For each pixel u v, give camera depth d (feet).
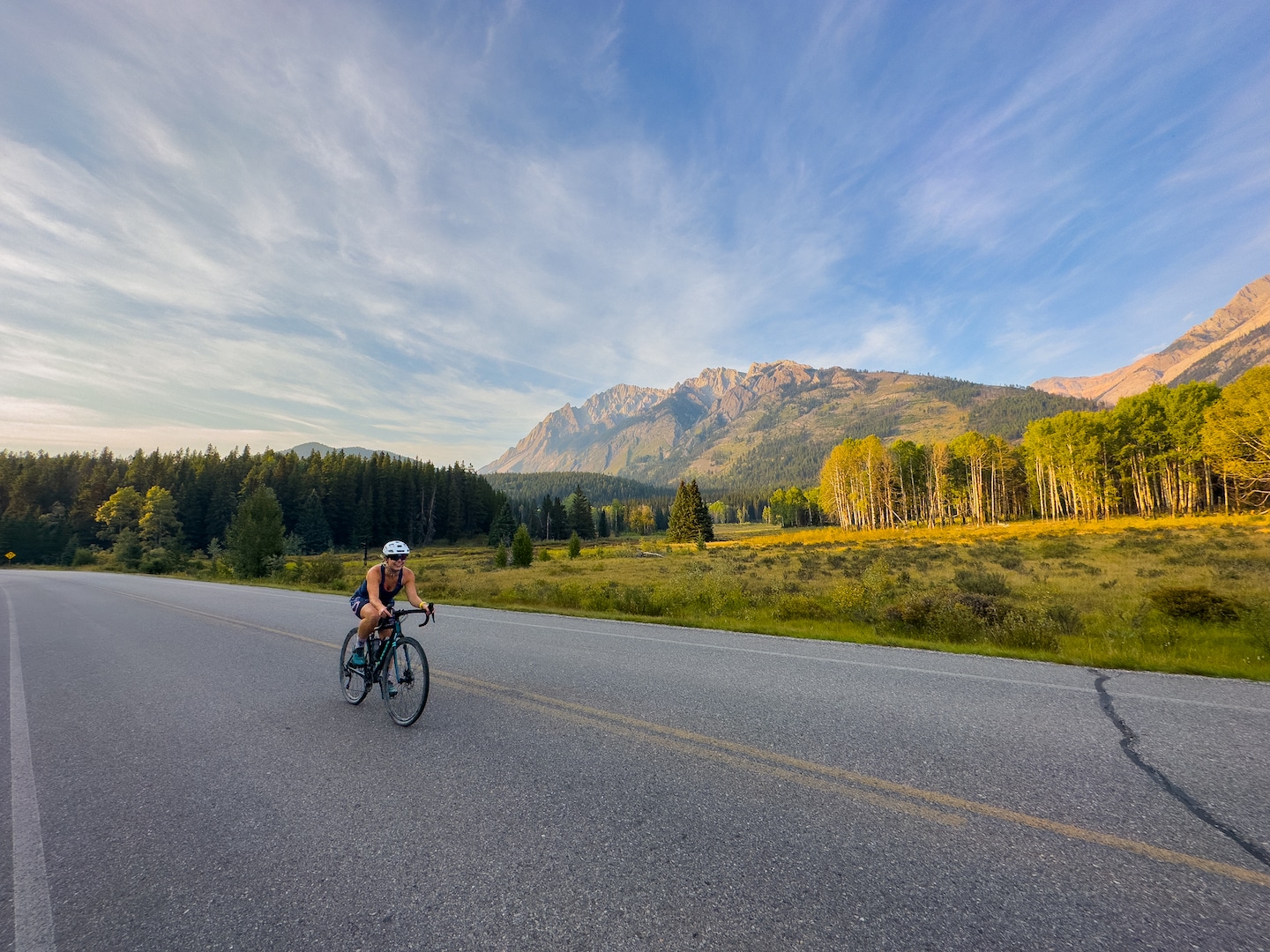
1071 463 236.22
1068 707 16.69
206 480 307.58
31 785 13.24
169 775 13.65
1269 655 23.91
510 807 11.27
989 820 10.12
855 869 8.73
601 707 17.74
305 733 16.46
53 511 310.24
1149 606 37.19
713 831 10.02
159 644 33.12
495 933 7.57
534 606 51.08
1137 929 7.17
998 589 55.36
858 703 17.51
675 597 49.90
